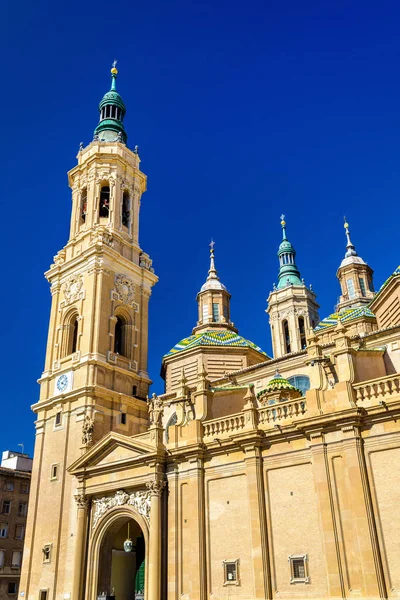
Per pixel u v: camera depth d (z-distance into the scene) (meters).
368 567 24.48
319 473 27.39
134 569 37.38
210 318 57.41
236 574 28.52
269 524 28.44
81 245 49.66
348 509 26.12
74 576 34.81
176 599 29.92
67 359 45.53
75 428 41.84
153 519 32.16
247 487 29.66
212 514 30.75
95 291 46.34
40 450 43.50
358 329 42.94
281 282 78.56
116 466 35.56
